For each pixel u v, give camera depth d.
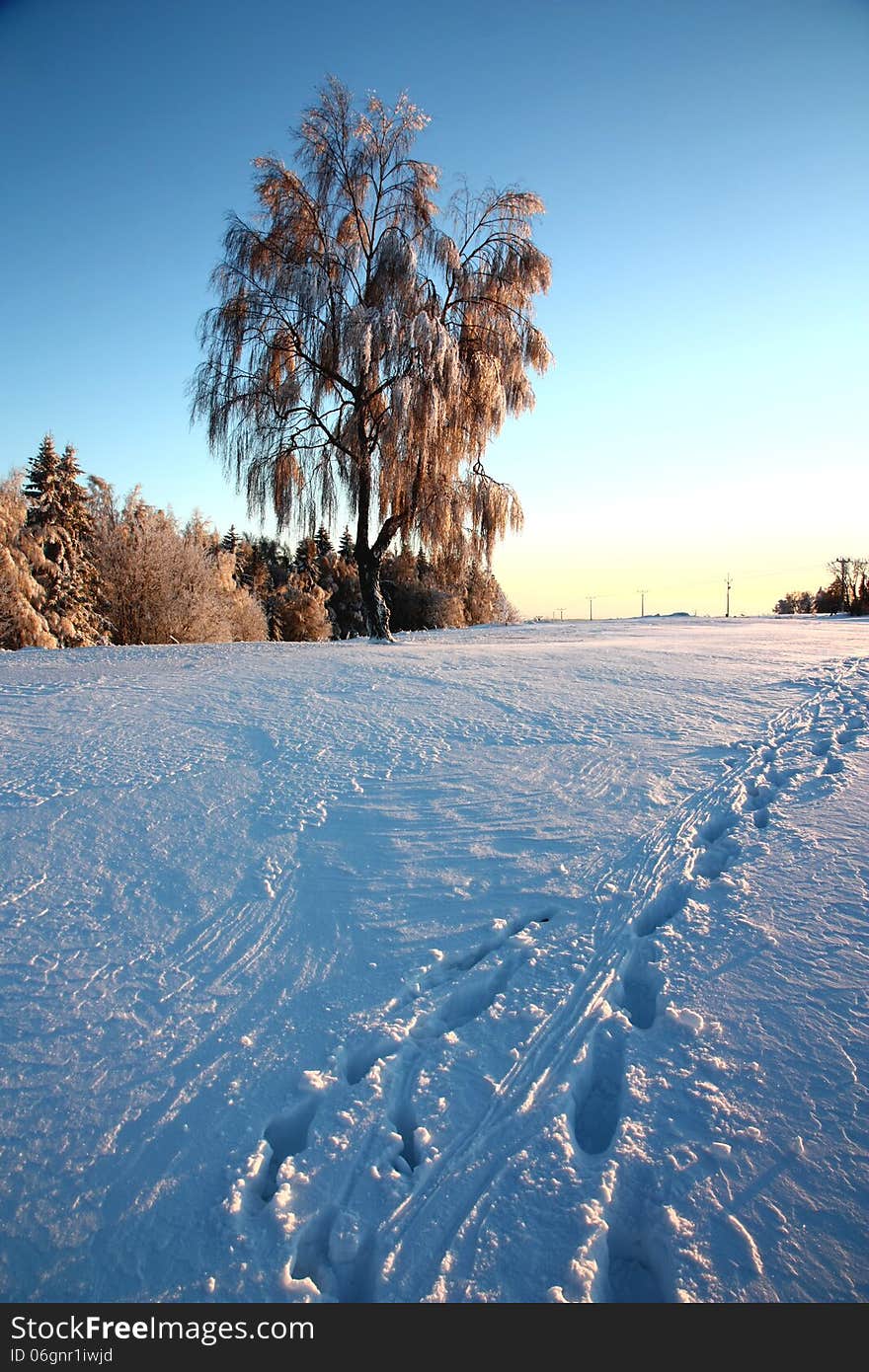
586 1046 3.09
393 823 5.08
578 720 7.43
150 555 23.78
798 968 3.43
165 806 5.21
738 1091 2.78
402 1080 2.97
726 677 9.60
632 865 4.52
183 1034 3.20
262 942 3.83
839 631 18.50
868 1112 2.62
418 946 3.80
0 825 4.84
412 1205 2.44
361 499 15.63
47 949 3.70
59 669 10.03
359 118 15.23
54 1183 2.52
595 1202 2.39
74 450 29.34
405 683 9.02
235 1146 2.68
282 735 6.75
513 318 16.20
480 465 16.42
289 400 15.05
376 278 15.16
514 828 5.02
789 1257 2.18
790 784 5.66
